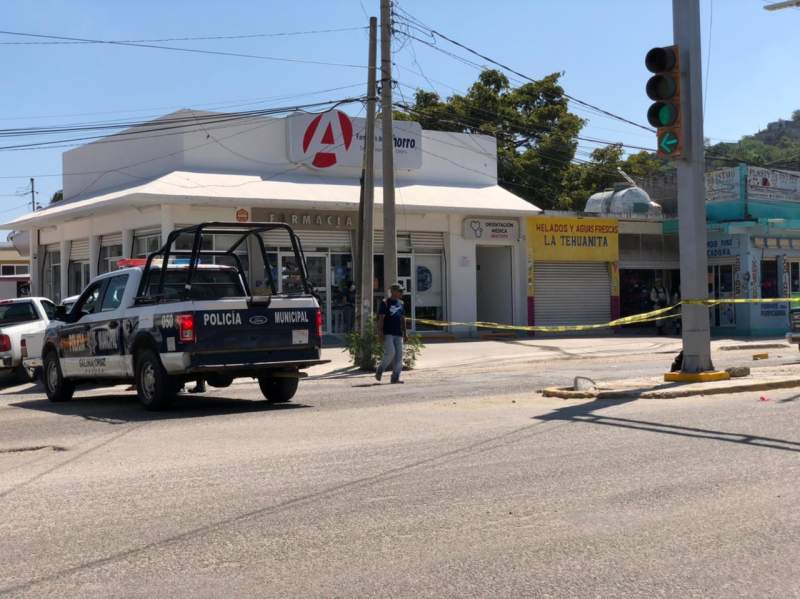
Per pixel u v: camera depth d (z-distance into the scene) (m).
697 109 13.54
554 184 48.94
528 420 10.84
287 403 13.79
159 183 25.06
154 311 12.81
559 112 49.81
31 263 34.12
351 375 19.95
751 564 5.29
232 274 14.55
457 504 6.75
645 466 7.99
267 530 6.17
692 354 13.97
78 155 32.31
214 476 7.97
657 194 36.69
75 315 14.80
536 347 26.48
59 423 12.04
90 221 30.00
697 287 13.91
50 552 5.77
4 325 19.81
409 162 29.81
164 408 13.00
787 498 6.79
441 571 5.24
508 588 4.94
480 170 32.00
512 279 31.59
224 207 26.22
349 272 28.55
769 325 33.38
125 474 8.16
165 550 5.76
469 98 49.28
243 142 27.47
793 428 9.83
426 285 30.08
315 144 28.12
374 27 21.00
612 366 20.06
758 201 33.75
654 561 5.36
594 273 33.28
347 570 5.30
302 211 27.17
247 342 12.71
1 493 7.50
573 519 6.29
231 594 4.94
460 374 19.23
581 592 4.86
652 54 13.05
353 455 8.82
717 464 8.02
